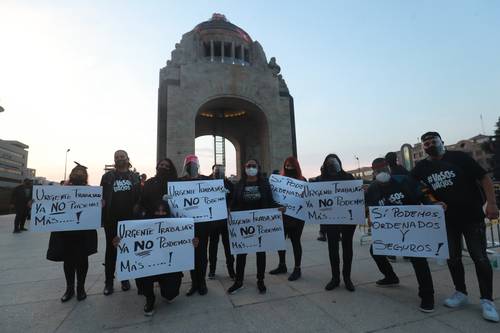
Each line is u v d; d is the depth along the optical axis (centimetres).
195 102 2211
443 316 326
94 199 422
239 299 390
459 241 367
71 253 409
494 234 912
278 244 429
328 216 448
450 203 362
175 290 370
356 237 935
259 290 416
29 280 489
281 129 2436
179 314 345
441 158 385
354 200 439
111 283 427
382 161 445
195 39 2483
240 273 422
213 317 334
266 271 532
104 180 459
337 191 452
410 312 338
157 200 424
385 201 414
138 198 469
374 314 334
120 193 452
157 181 439
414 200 393
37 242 898
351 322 314
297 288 430
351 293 404
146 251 357
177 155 2086
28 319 334
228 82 2323
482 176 357
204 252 428
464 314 330
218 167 549
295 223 486
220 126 2958
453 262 364
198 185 443
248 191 467
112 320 331
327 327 303
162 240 368
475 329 294
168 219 377
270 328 304
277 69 2550
